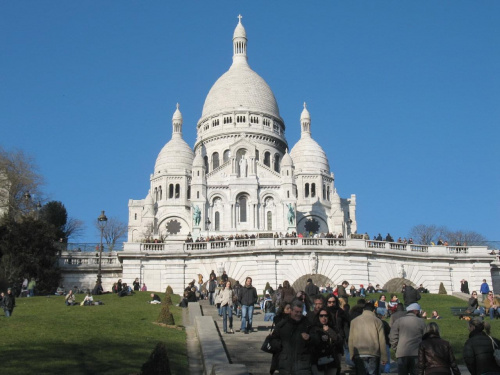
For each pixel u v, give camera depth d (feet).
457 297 195.52
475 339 63.16
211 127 554.05
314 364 61.87
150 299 169.99
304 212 488.44
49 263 225.56
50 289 221.25
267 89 574.56
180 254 220.84
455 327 123.65
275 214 469.98
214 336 97.30
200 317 114.73
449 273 226.99
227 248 217.56
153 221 486.38
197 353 96.63
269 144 541.34
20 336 98.43
